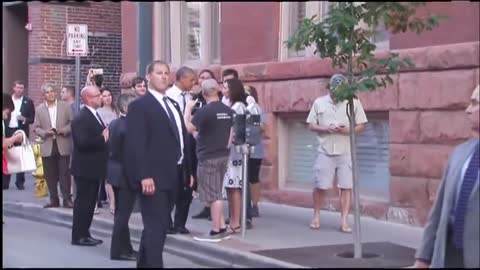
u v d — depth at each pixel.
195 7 16.12
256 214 12.36
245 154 10.37
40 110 13.34
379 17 8.92
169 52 16.47
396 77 11.65
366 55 9.19
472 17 10.73
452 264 6.53
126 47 16.86
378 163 12.45
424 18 9.19
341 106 10.84
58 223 12.85
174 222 10.91
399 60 9.44
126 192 9.65
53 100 13.36
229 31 14.82
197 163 10.66
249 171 11.90
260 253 9.50
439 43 11.14
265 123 13.31
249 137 10.23
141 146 8.46
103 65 17.42
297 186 13.91
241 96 11.01
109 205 13.34
